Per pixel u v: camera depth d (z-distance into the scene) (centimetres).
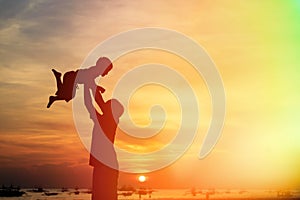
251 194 19000
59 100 520
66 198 13325
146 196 15475
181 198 15562
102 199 503
